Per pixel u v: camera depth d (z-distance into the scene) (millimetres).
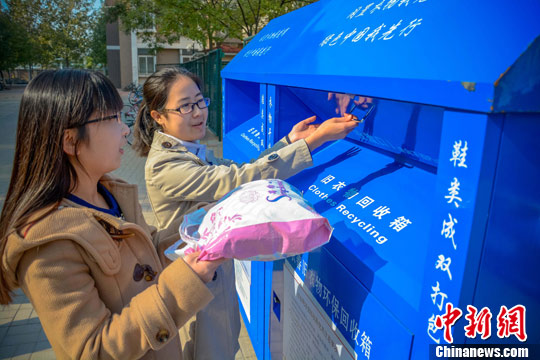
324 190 1481
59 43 40875
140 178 6254
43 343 2514
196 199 1388
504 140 686
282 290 1631
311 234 968
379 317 956
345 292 1107
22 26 35750
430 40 874
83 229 877
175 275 900
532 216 753
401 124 1267
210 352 1453
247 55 2531
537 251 781
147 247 1055
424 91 785
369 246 1068
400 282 914
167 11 7352
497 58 667
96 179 1017
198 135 1526
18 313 2799
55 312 833
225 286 1513
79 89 879
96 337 845
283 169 1357
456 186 734
